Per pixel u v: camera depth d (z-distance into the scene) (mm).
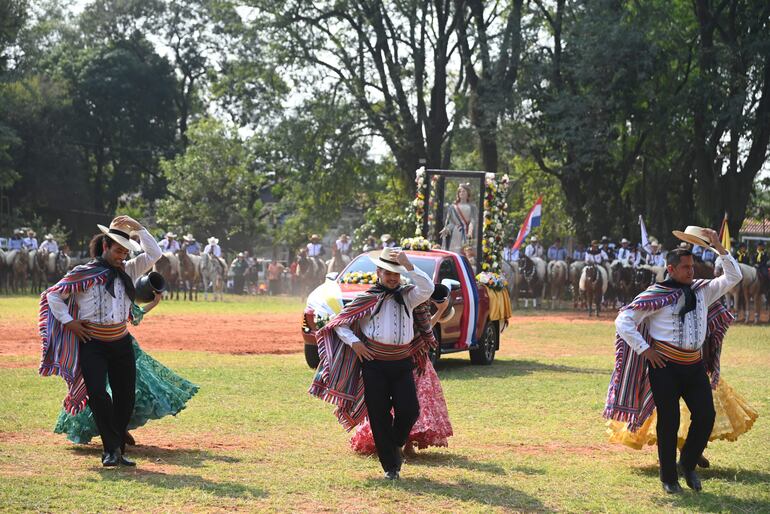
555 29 47969
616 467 9055
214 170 62656
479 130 46938
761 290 33969
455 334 17031
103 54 72750
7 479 7770
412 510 7289
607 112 45531
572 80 47062
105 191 74812
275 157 51500
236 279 49344
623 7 45844
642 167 56875
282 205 60344
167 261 39219
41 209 66312
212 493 7551
